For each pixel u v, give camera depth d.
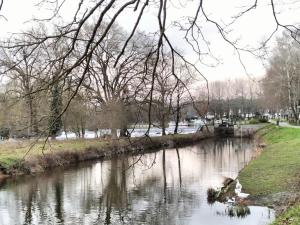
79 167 39.47
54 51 6.09
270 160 34.56
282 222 14.67
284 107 101.81
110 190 28.81
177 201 25.05
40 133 6.23
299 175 25.75
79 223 20.94
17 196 27.09
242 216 20.50
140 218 21.59
